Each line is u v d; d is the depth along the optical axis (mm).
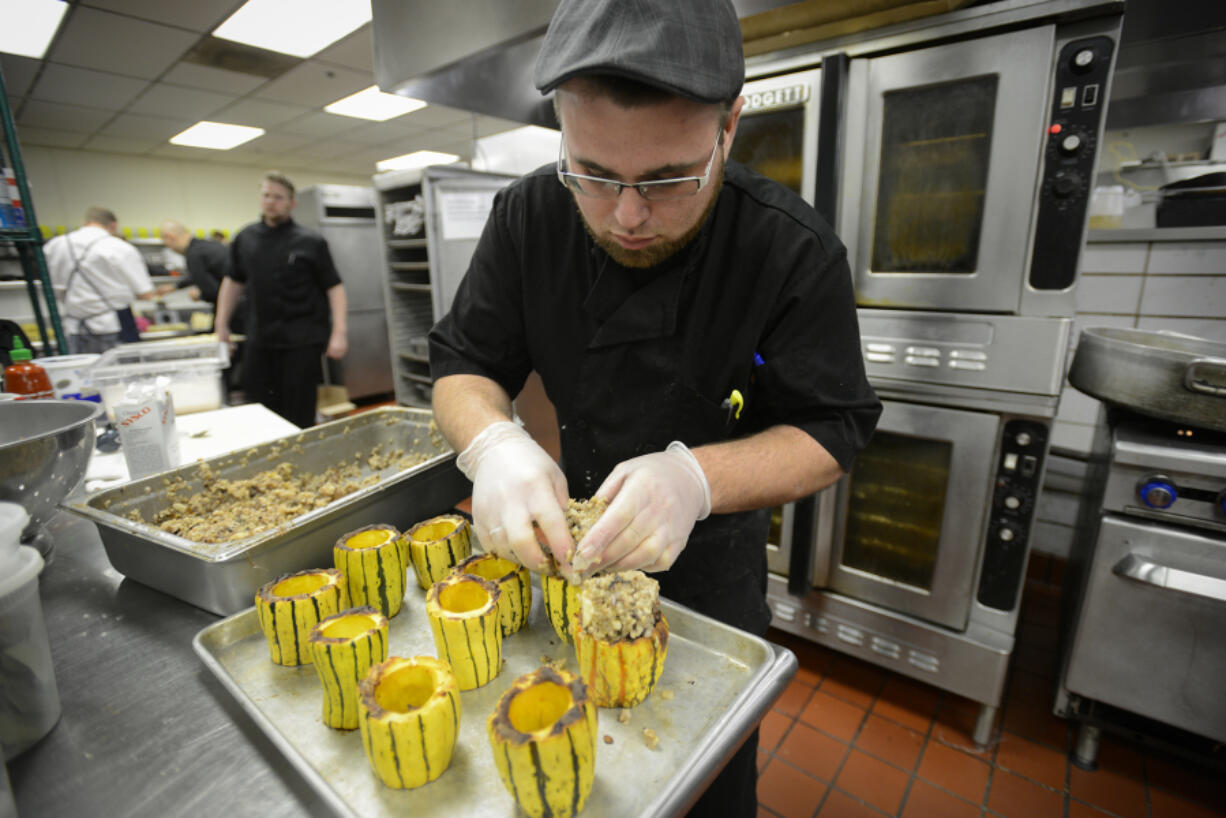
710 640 776
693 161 709
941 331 1536
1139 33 1902
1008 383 1463
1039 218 1372
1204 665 1331
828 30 1485
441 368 1160
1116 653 1427
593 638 663
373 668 636
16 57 4043
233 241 3520
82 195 6969
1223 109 1946
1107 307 2127
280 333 3551
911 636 1754
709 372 1006
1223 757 1437
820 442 892
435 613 724
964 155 1453
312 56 4336
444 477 1165
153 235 7516
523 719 617
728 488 846
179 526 972
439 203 3373
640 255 855
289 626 730
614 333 991
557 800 535
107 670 744
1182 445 1324
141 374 2008
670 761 610
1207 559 1280
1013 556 1567
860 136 1562
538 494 803
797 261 913
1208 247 1911
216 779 589
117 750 623
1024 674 1950
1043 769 1610
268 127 6203
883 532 1787
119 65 4297
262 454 1290
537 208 1038
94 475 1400
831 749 1692
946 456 1624
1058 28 1284
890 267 1625
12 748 608
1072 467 2283
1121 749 1668
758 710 648
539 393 3090
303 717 677
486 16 1120
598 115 660
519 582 834
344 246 5312
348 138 6816
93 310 3916
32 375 1594
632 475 803
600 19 628
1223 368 1160
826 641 1936
